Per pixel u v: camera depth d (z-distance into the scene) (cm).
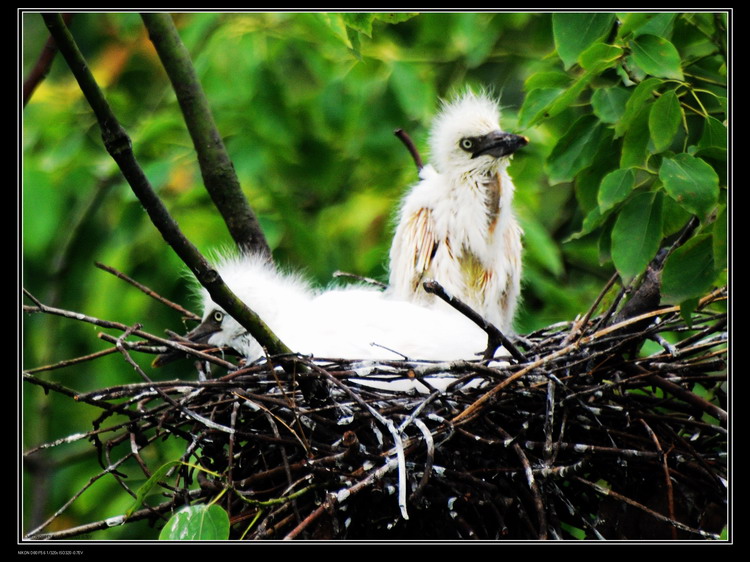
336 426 770
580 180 966
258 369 789
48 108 1462
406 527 795
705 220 738
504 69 1630
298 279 1100
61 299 1390
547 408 754
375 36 1550
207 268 673
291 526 754
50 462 1357
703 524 866
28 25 1612
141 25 1488
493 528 802
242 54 1407
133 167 632
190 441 788
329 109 1467
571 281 1597
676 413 890
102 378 1288
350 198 1555
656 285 914
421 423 727
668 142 803
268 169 1452
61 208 1360
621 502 838
